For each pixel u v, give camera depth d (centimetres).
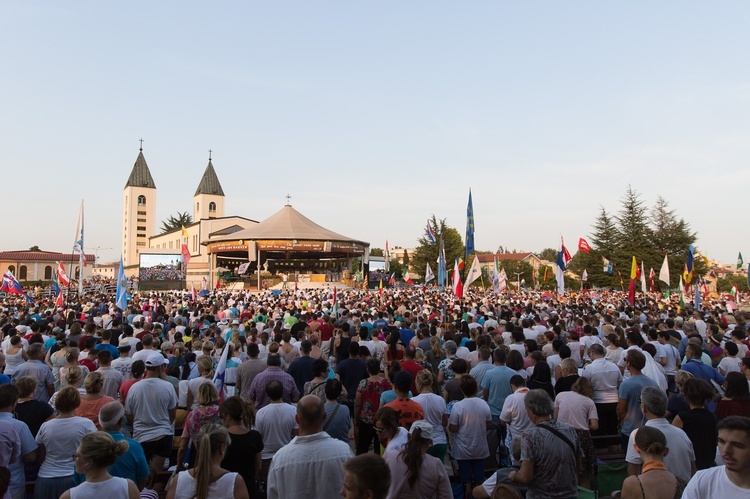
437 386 872
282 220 7156
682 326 1446
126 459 497
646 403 507
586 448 600
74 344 1005
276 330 1224
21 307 2278
